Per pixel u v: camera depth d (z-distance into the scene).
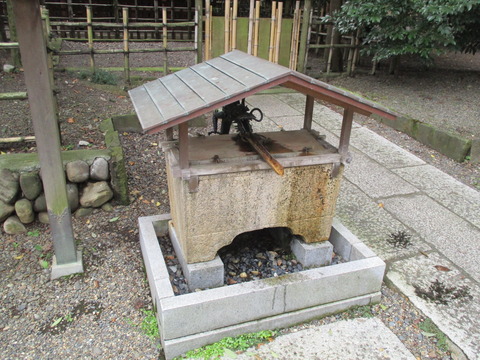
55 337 2.27
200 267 2.41
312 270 2.40
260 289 2.23
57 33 9.72
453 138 4.66
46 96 2.28
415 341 2.30
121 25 5.99
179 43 10.62
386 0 5.76
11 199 3.07
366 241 3.14
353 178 4.16
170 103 2.02
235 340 2.27
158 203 3.55
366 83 7.04
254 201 2.36
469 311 2.49
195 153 2.31
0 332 2.29
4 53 6.92
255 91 1.87
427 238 3.22
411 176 4.25
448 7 5.00
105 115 4.98
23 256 2.89
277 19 6.57
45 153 2.39
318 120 5.70
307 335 2.33
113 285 2.65
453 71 7.64
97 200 3.34
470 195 3.92
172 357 2.17
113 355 2.18
